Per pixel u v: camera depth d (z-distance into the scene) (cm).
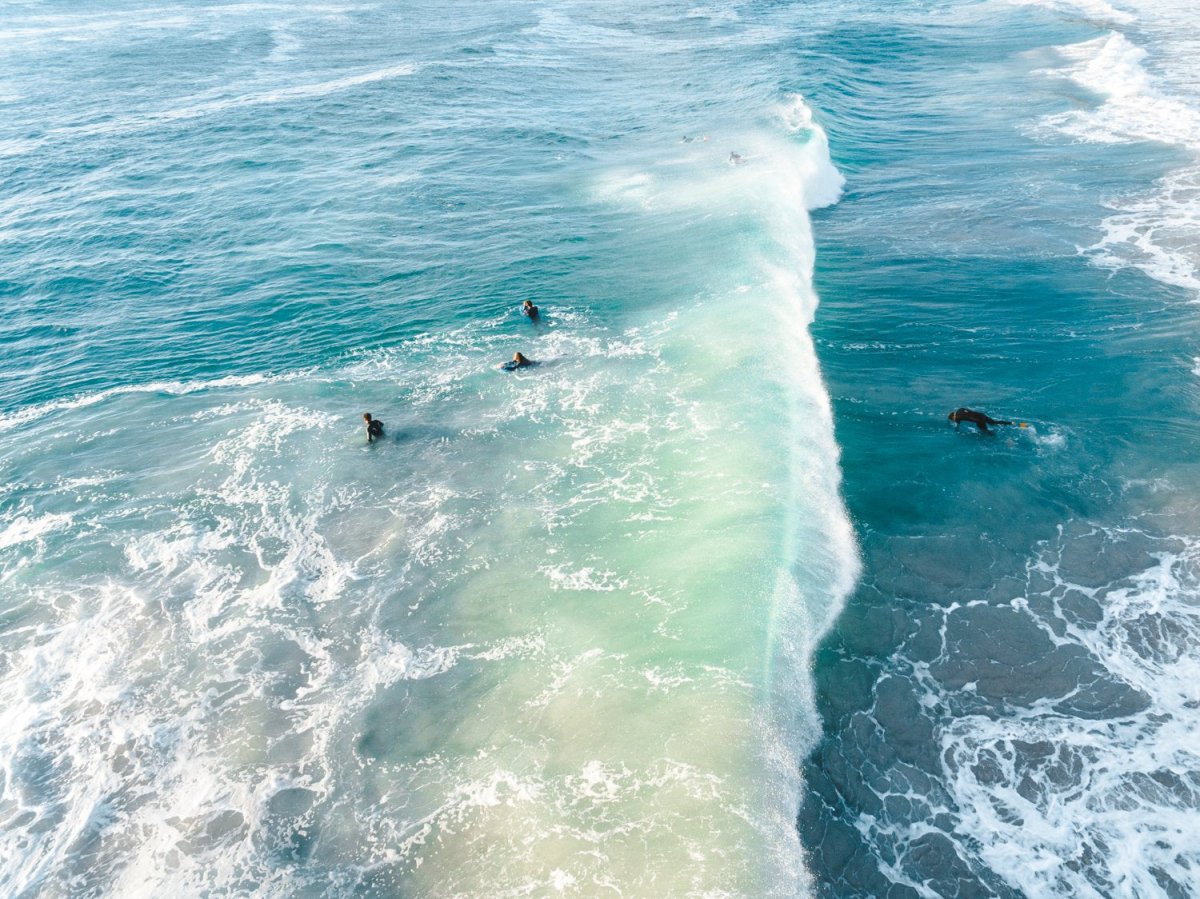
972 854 1111
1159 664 1370
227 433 2075
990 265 2672
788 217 2983
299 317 2639
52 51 7175
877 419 1977
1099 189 3191
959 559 1587
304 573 1619
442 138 4341
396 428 2053
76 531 1756
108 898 1090
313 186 3766
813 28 6800
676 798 1163
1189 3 6775
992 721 1289
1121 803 1169
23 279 2977
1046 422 1941
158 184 3903
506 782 1201
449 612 1509
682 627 1445
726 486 1775
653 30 7319
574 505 1755
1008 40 5959
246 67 6391
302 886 1090
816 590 1522
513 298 2652
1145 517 1659
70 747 1290
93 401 2250
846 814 1156
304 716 1327
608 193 3447
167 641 1475
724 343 2288
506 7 9219
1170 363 2106
